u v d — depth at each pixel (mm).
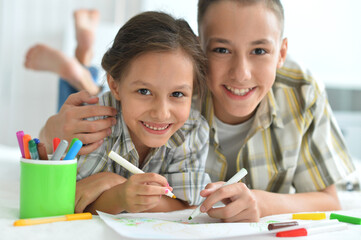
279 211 819
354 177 1240
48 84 2561
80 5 2572
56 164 621
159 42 750
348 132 2586
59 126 859
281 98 1016
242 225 624
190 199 840
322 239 579
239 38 852
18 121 2562
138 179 681
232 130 1009
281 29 916
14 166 1255
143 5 2572
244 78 854
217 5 868
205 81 903
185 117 800
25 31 2557
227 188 686
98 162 828
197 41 839
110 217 636
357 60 2596
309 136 1009
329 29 2564
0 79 2541
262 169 1000
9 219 620
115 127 863
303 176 1019
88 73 2084
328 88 2600
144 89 767
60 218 613
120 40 805
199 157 890
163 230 569
